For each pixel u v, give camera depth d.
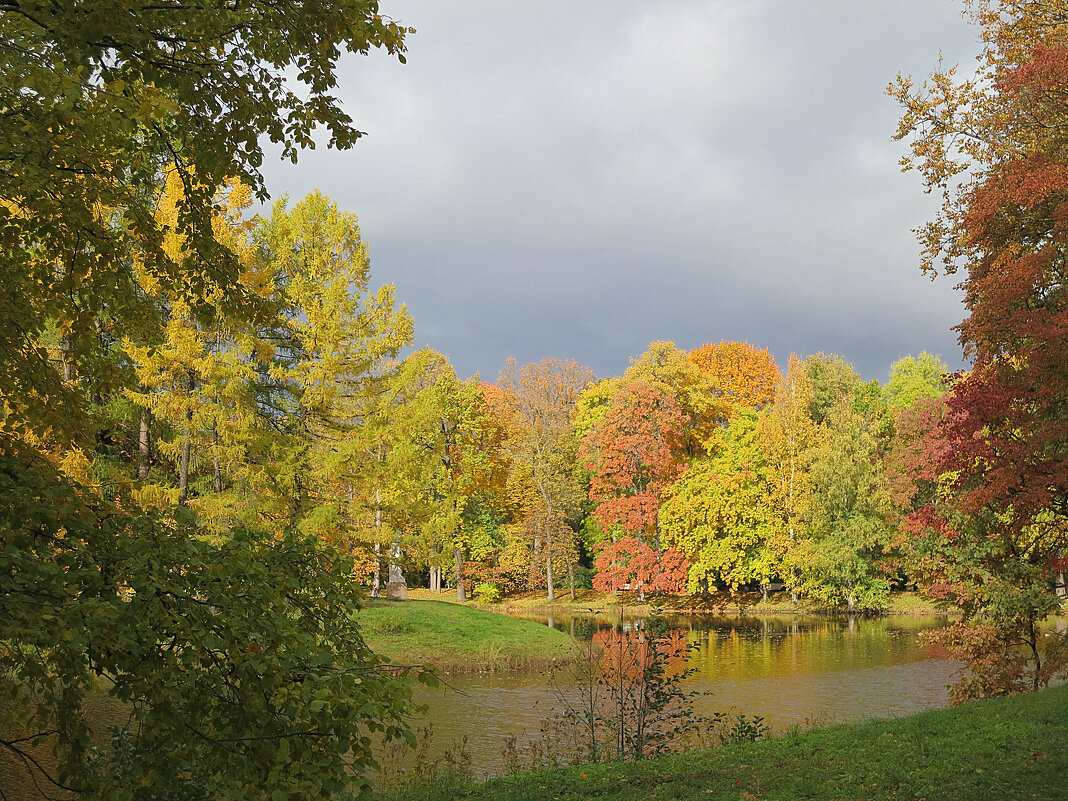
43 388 5.91
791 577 44.09
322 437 25.06
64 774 4.22
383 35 5.57
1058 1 15.09
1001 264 13.08
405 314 25.52
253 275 21.11
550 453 50.44
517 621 29.47
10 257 5.84
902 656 26.06
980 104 15.80
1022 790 7.09
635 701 11.31
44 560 4.31
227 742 4.30
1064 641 15.23
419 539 27.19
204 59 5.49
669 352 48.84
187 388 21.28
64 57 4.88
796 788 7.75
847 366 54.81
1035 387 12.35
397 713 4.48
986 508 14.77
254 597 4.61
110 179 5.82
